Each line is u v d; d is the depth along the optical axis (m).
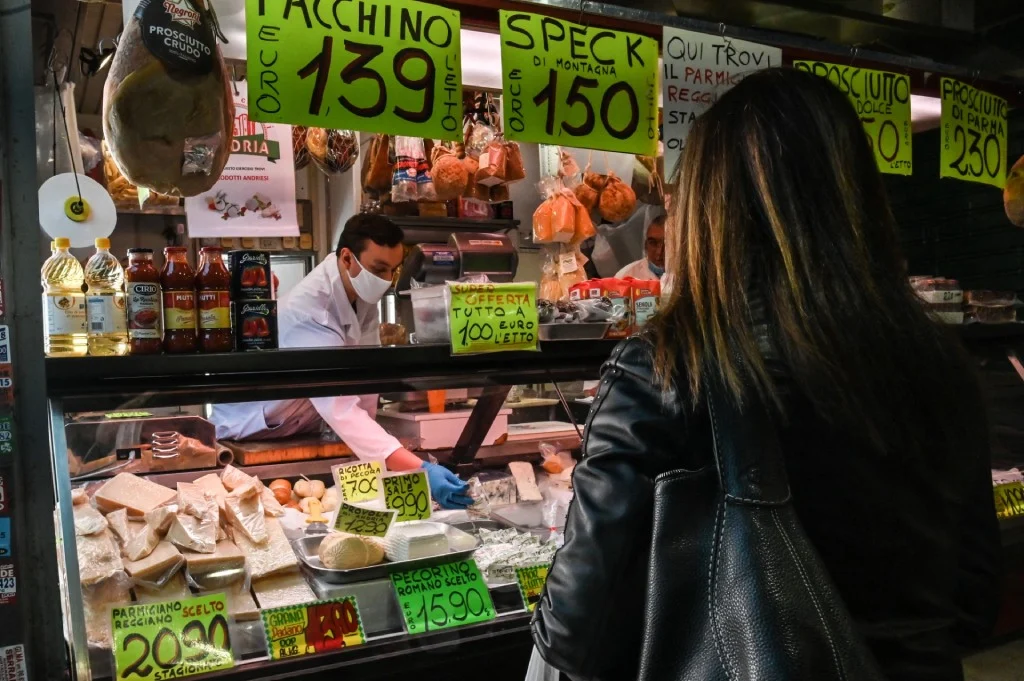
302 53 1.64
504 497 2.34
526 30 1.89
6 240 1.36
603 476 0.96
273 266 4.79
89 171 2.03
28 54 1.37
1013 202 3.01
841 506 0.92
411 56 1.76
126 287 1.56
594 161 3.57
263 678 1.52
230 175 2.03
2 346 1.36
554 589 0.99
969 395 1.00
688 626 0.89
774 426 0.92
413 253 2.84
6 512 1.36
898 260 0.99
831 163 0.95
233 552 1.74
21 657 1.37
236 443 2.24
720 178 0.99
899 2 3.08
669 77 2.11
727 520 0.88
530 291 1.96
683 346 0.96
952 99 2.61
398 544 1.82
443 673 1.67
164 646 1.50
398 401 2.22
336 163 2.39
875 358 0.91
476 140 2.90
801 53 2.46
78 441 1.85
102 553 1.63
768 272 0.95
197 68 1.45
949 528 0.99
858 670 0.83
